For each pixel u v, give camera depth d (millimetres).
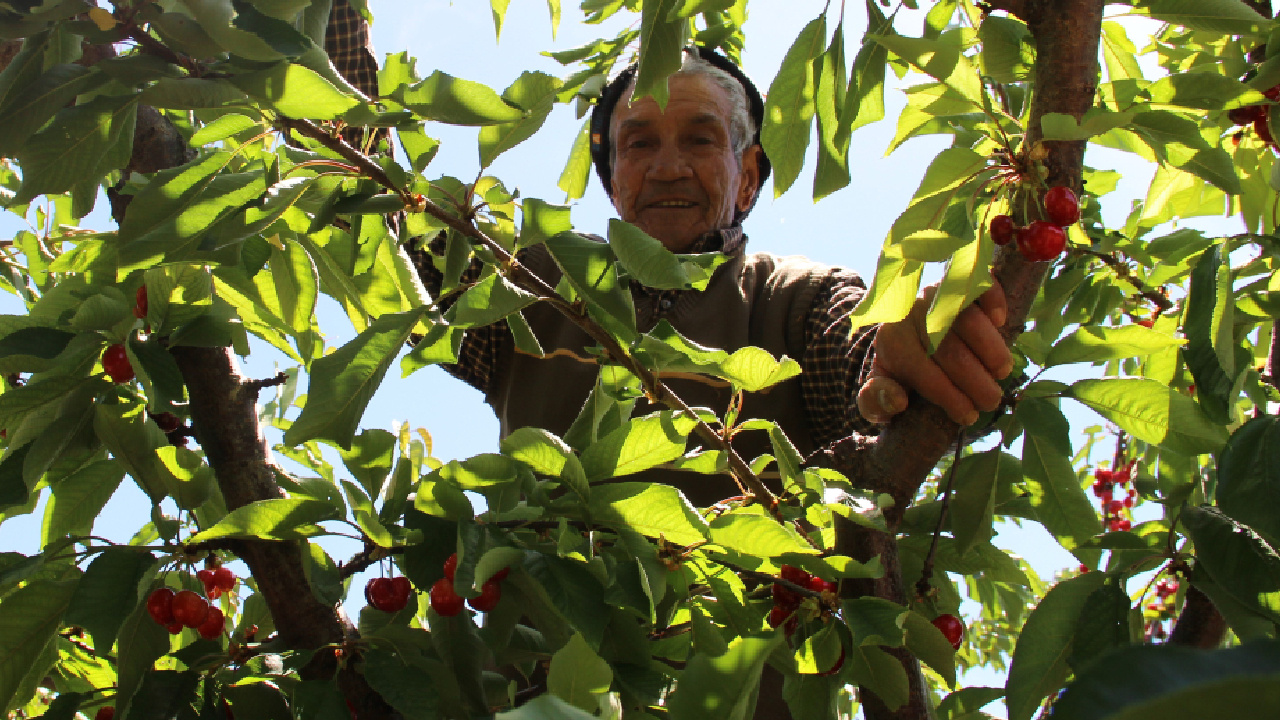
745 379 1368
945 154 1306
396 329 1258
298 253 1512
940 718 1507
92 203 1252
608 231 1302
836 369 2129
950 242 1225
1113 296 2225
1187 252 1888
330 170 1344
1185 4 1458
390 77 1258
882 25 1459
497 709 1374
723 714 882
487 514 1288
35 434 1430
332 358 1222
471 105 1221
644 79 1333
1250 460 1454
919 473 1438
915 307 1405
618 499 1224
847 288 2279
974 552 1689
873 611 1205
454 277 1387
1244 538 1411
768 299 2369
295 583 1438
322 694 1303
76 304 1512
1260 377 2076
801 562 1257
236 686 1353
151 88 1065
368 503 1315
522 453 1250
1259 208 1991
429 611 1336
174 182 1229
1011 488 1702
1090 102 1388
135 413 1415
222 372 1541
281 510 1294
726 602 1389
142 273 1451
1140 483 2195
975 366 1371
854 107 1455
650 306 2316
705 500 2127
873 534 1396
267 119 1257
